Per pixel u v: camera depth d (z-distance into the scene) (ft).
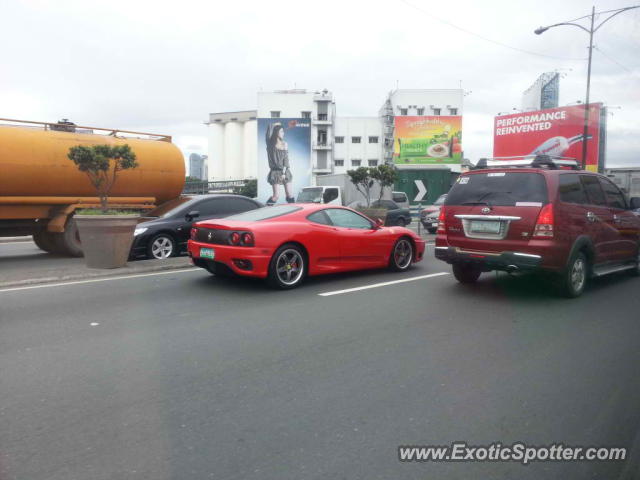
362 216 28.30
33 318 19.19
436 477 9.06
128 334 17.21
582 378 13.69
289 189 169.48
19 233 38.29
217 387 12.78
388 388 12.84
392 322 18.95
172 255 35.14
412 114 232.73
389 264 29.32
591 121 120.47
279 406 11.74
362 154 240.12
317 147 232.73
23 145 34.27
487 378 13.60
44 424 10.78
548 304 22.20
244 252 23.08
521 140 135.03
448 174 84.89
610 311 21.06
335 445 10.05
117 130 40.60
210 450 9.79
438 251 24.90
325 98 232.94
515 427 10.93
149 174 40.22
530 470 9.36
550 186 22.07
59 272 27.76
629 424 11.14
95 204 38.34
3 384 12.89
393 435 10.49
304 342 16.44
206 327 18.07
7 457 9.48
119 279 27.12
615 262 26.81
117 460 9.41
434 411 11.60
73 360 14.66
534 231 21.97
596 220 24.54
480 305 21.85
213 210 37.32
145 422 10.90
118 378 13.33
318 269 25.54
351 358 14.99
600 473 9.30
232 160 310.86
